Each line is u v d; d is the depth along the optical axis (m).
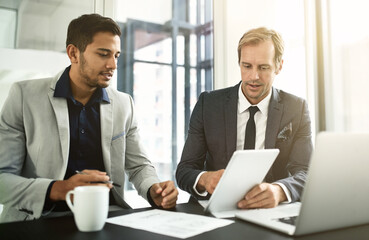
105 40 1.23
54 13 2.00
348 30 2.33
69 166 1.26
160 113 5.53
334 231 0.69
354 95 2.32
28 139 1.22
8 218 1.16
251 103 1.38
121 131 1.37
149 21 5.37
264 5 2.45
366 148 0.68
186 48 4.87
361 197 0.70
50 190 0.97
